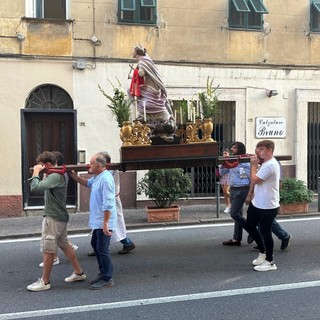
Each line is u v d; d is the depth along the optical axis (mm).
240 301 5359
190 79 12750
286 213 10820
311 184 13844
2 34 11484
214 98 6879
